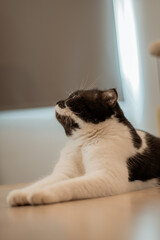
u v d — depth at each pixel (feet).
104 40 12.76
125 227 3.43
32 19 12.46
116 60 12.73
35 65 12.42
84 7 12.72
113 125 6.78
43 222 3.90
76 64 12.64
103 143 6.59
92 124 6.77
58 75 12.50
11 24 12.37
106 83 12.75
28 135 12.73
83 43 12.70
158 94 11.27
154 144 7.34
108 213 4.22
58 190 5.29
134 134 6.89
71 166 7.00
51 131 12.80
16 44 12.38
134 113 12.42
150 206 4.56
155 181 7.02
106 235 3.15
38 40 12.46
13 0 12.39
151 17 11.49
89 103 6.82
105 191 5.80
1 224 3.96
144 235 3.10
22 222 3.99
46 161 12.74
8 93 12.33
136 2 11.87
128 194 5.97
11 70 12.34
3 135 12.64
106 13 12.73
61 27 12.59
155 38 11.39
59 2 12.59
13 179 12.60
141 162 6.66
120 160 6.38
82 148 6.91
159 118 8.98
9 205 5.46
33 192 5.14
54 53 12.51
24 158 12.69
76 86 12.59
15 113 12.71
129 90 12.53
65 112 7.00
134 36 12.05
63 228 3.54
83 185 5.55
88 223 3.70
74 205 4.97
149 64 11.45
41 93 12.39
